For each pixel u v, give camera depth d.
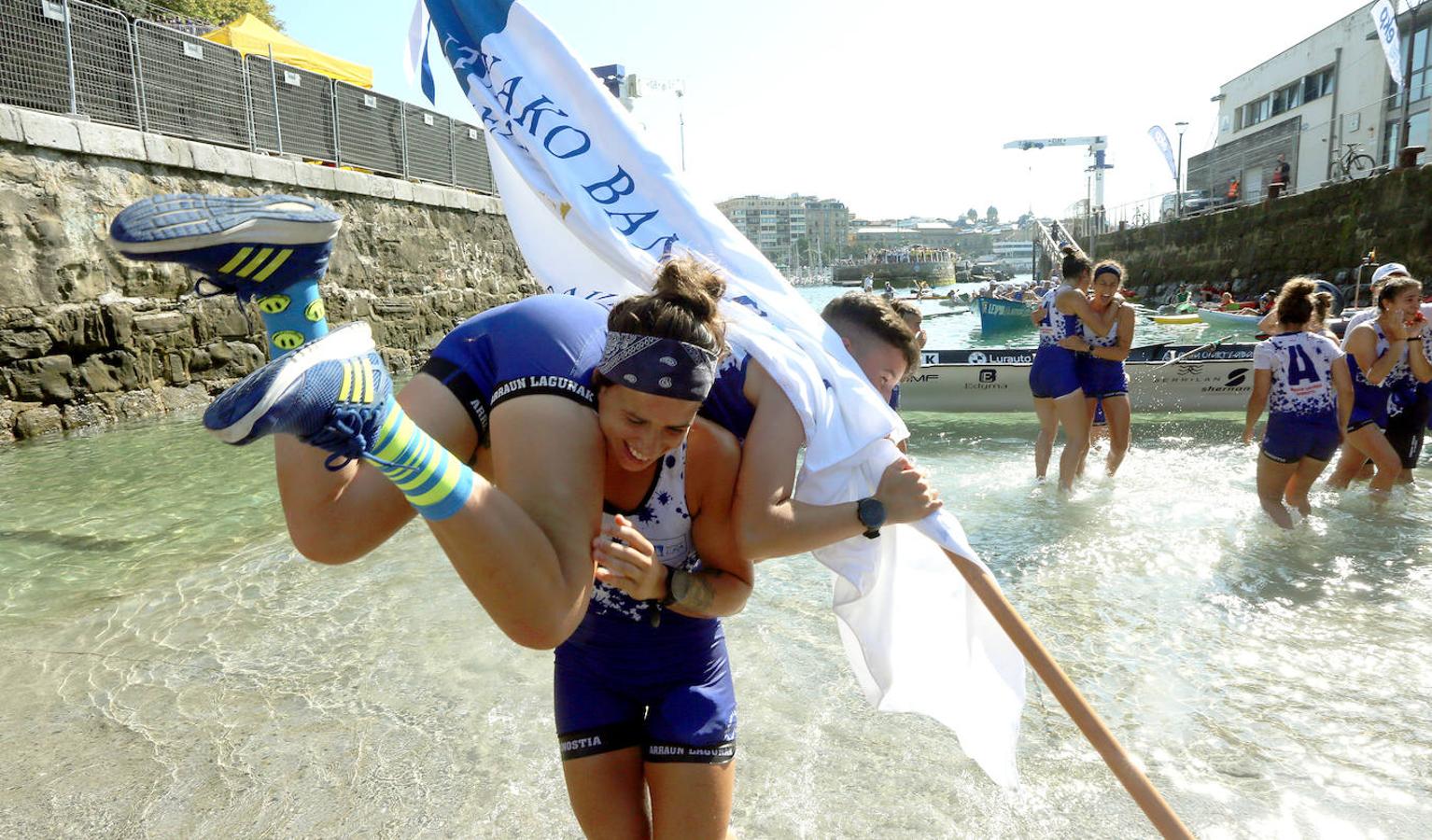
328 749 3.12
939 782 2.85
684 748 1.89
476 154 19.64
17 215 9.06
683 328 1.54
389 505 1.74
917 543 2.33
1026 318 24.52
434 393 1.74
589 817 1.95
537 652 3.88
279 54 14.77
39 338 9.20
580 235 2.38
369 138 15.67
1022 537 5.37
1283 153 31.48
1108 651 3.73
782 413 1.95
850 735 3.15
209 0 24.22
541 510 1.52
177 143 11.03
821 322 2.35
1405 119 20.72
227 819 2.72
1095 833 2.57
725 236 2.41
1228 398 9.71
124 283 10.16
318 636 4.09
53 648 3.99
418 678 3.65
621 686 1.97
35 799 2.84
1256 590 4.38
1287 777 2.80
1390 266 6.65
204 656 3.89
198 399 11.02
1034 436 9.04
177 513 6.16
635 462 1.71
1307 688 3.37
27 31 9.55
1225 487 6.47
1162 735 3.08
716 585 1.95
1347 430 6.05
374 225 15.16
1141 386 9.82
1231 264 25.64
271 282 1.36
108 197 10.09
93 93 10.32
